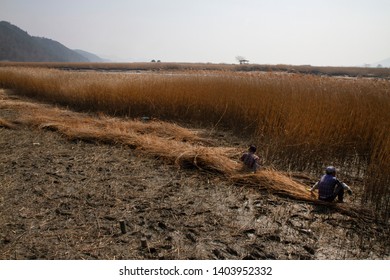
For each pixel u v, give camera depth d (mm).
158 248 4016
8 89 18969
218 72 18156
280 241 4234
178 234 4336
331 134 7559
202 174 6375
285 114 8953
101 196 5383
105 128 9562
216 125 10289
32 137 8891
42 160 7078
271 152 7445
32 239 4121
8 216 4648
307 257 3920
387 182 5559
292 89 10594
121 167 6723
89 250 3939
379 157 6324
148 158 7234
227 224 4609
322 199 5285
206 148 7332
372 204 5398
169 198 5379
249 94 10820
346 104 8844
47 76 18188
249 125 9555
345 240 4305
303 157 7027
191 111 11367
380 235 4469
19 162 6910
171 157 7012
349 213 4977
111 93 13086
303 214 4949
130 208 5008
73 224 4508
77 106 14188
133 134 8617
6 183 5770
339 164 7230
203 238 4254
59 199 5238
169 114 11695
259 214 4902
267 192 5648
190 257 3854
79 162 7000
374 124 7727
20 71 21094
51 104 15031
